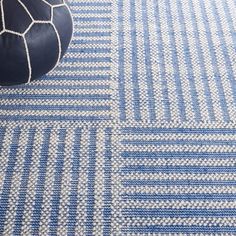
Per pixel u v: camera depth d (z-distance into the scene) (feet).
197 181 3.55
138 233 3.27
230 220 3.34
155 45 4.58
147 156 3.69
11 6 3.50
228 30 4.75
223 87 4.22
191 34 4.70
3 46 3.49
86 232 3.28
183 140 3.80
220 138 3.82
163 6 4.98
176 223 3.33
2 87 4.13
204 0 5.03
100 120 3.93
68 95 4.11
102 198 3.44
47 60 3.79
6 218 3.33
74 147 3.75
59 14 3.75
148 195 3.47
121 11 4.91
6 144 3.75
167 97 4.13
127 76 4.28
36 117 3.94
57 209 3.39
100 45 4.55
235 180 3.56
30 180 3.53
